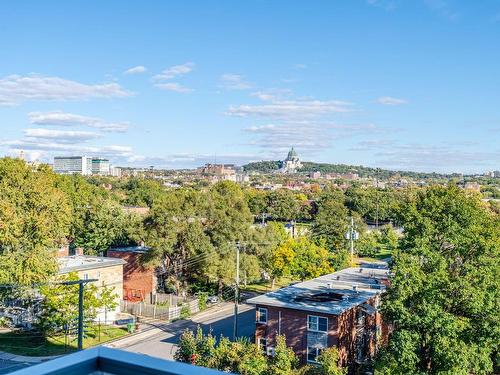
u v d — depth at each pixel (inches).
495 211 3580.2
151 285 2197.3
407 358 984.9
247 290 2517.2
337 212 3587.6
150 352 1528.1
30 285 1387.8
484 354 1003.3
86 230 2792.8
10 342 1499.8
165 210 2118.6
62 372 175.6
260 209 5556.1
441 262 1058.1
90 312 1647.4
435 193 1286.9
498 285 1021.8
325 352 1136.2
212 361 1109.1
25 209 1707.7
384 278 1814.7
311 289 1601.9
